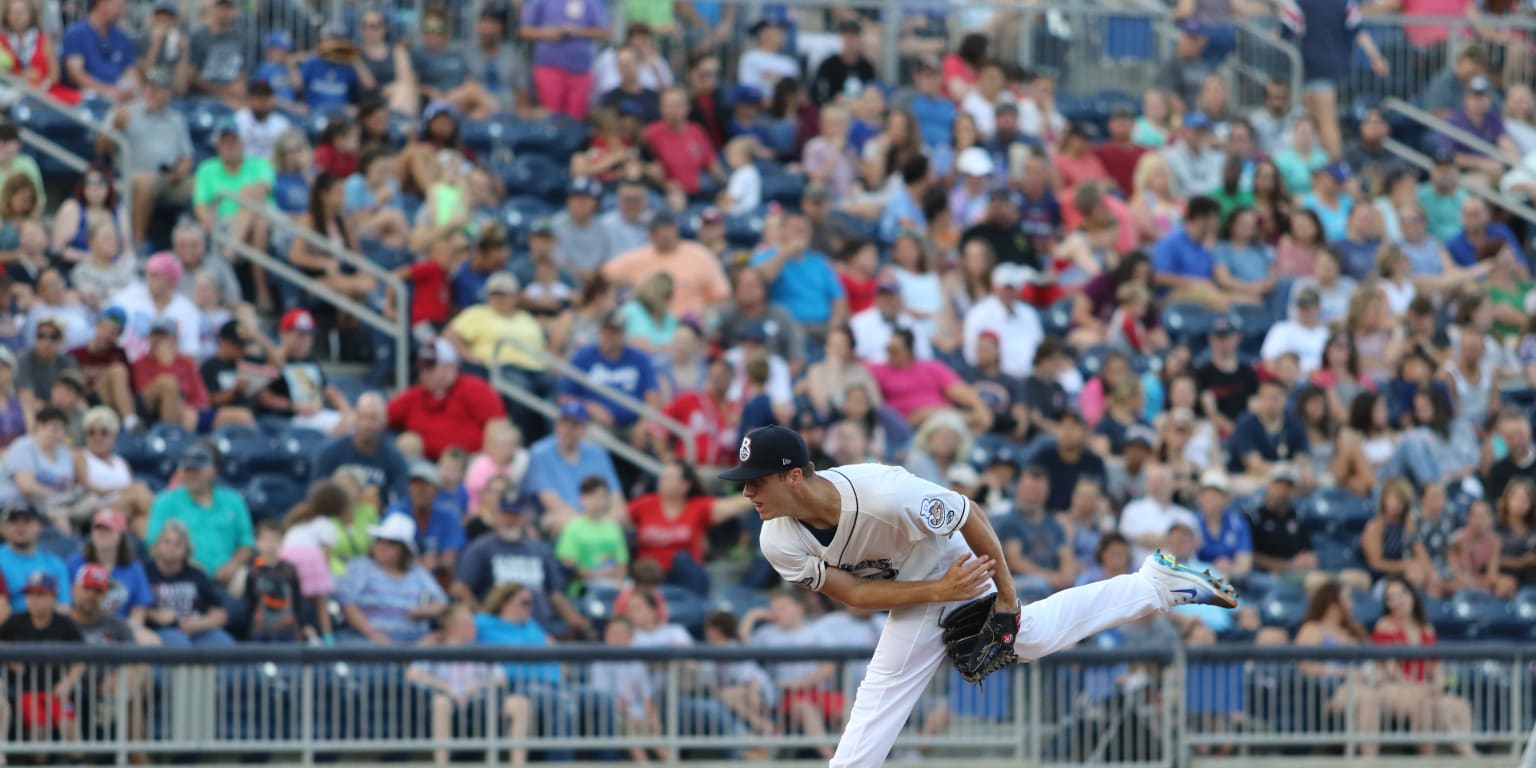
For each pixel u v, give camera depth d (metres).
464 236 51.84
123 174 52.75
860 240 55.47
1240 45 70.81
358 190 54.34
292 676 38.62
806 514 24.47
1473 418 55.84
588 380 48.50
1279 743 43.34
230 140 52.62
